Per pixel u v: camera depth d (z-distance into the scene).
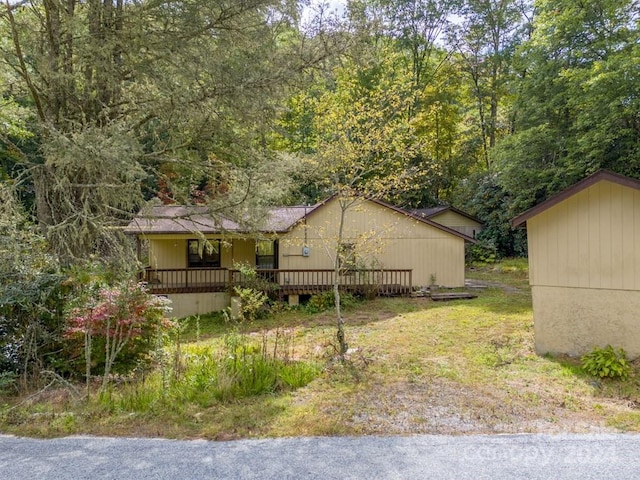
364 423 4.81
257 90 8.00
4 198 7.28
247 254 16.20
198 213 8.78
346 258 8.68
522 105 19.00
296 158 8.81
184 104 7.94
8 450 4.16
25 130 10.88
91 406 5.18
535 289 7.75
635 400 5.49
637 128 14.23
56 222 8.30
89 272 7.04
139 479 3.60
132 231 12.20
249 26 7.96
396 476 3.63
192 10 7.68
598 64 13.87
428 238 16.05
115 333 5.93
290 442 4.32
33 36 8.16
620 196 6.77
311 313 12.92
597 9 15.40
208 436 4.48
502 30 26.61
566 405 5.34
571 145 16.33
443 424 4.78
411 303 13.71
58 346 6.59
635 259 6.64
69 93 8.33
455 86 26.97
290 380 6.11
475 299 14.01
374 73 19.94
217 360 6.64
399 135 10.02
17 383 6.00
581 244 7.19
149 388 5.64
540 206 7.47
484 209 23.86
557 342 7.49
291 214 15.81
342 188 8.41
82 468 3.79
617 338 6.84
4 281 6.41
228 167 8.91
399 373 6.74
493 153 20.89
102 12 7.70
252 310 8.73
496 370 6.88
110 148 6.67
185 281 15.42
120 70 8.23
